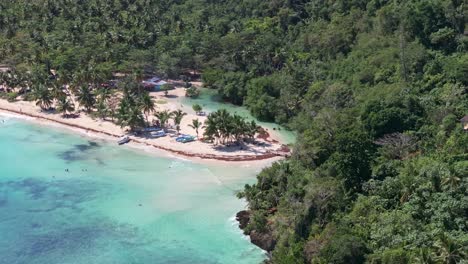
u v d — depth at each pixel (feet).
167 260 355.56
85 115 630.74
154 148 539.29
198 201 432.25
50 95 645.10
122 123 570.87
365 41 607.37
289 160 452.76
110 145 549.95
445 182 324.19
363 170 378.53
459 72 469.16
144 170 490.90
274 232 363.56
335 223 325.83
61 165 504.02
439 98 459.32
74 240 380.58
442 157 361.92
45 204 431.02
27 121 619.67
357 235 311.68
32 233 389.39
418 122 428.15
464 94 456.86
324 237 315.78
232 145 539.70
